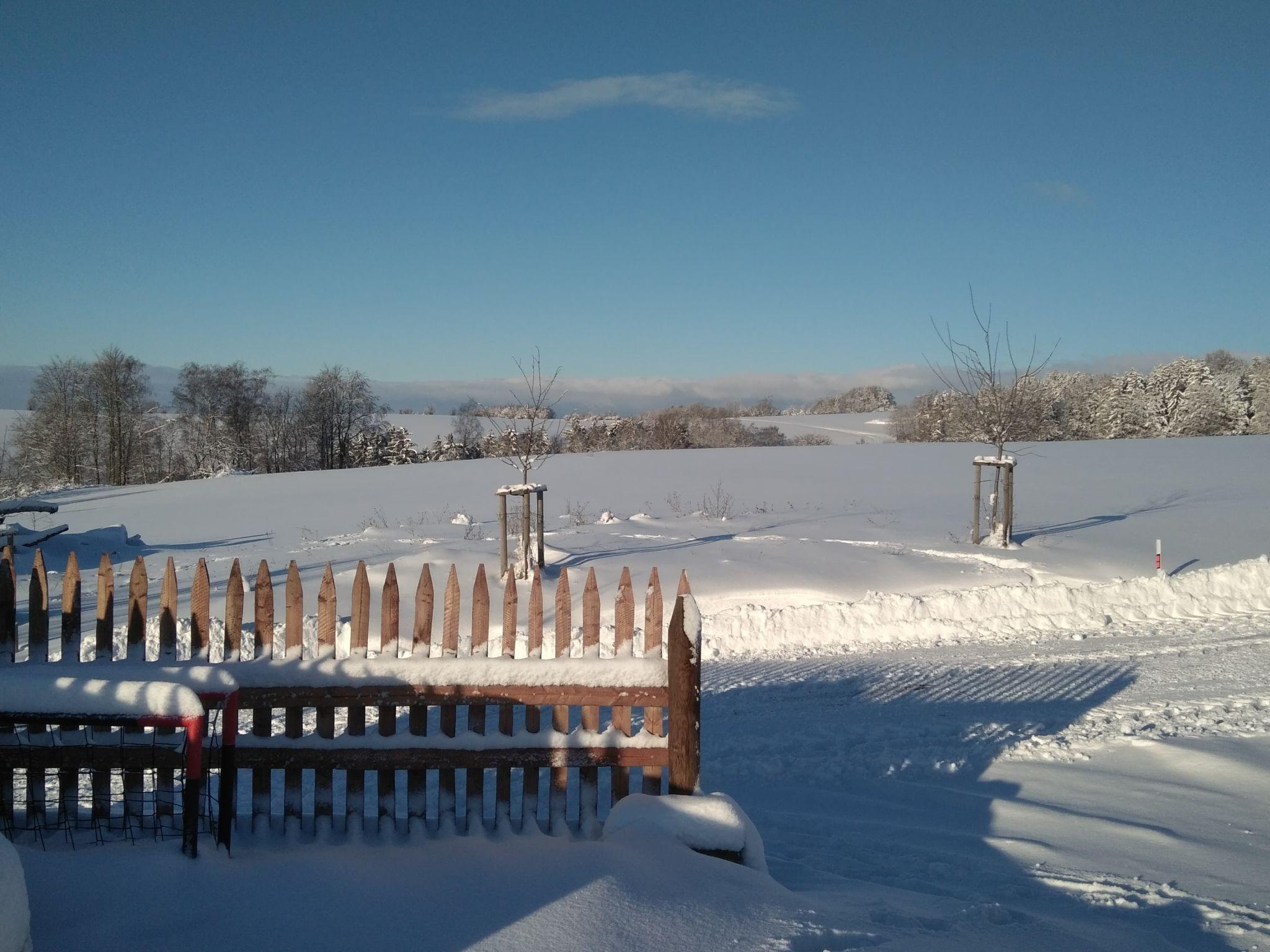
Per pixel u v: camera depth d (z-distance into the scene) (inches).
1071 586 569.3
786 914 151.2
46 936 129.7
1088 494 1206.9
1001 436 792.9
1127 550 765.9
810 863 200.1
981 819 230.4
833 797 253.6
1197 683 373.1
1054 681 388.8
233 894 145.3
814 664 438.9
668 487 1384.1
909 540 792.9
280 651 427.2
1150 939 155.6
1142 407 3270.2
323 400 3117.6
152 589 598.9
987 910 164.7
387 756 176.1
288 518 1214.9
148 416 2861.7
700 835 172.6
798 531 852.6
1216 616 535.2
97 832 163.2
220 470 2746.1
